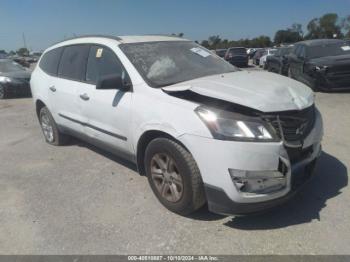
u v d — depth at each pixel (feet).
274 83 11.90
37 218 12.41
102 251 10.34
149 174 12.62
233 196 10.08
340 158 15.93
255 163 9.86
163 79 13.07
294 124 10.44
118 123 13.62
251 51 144.15
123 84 13.00
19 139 23.03
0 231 11.73
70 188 14.69
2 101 41.98
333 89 33.12
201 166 10.45
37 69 20.88
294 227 10.85
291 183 10.60
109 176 15.62
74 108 16.58
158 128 11.51
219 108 10.48
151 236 10.89
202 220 11.55
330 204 12.00
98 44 15.52
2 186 15.40
